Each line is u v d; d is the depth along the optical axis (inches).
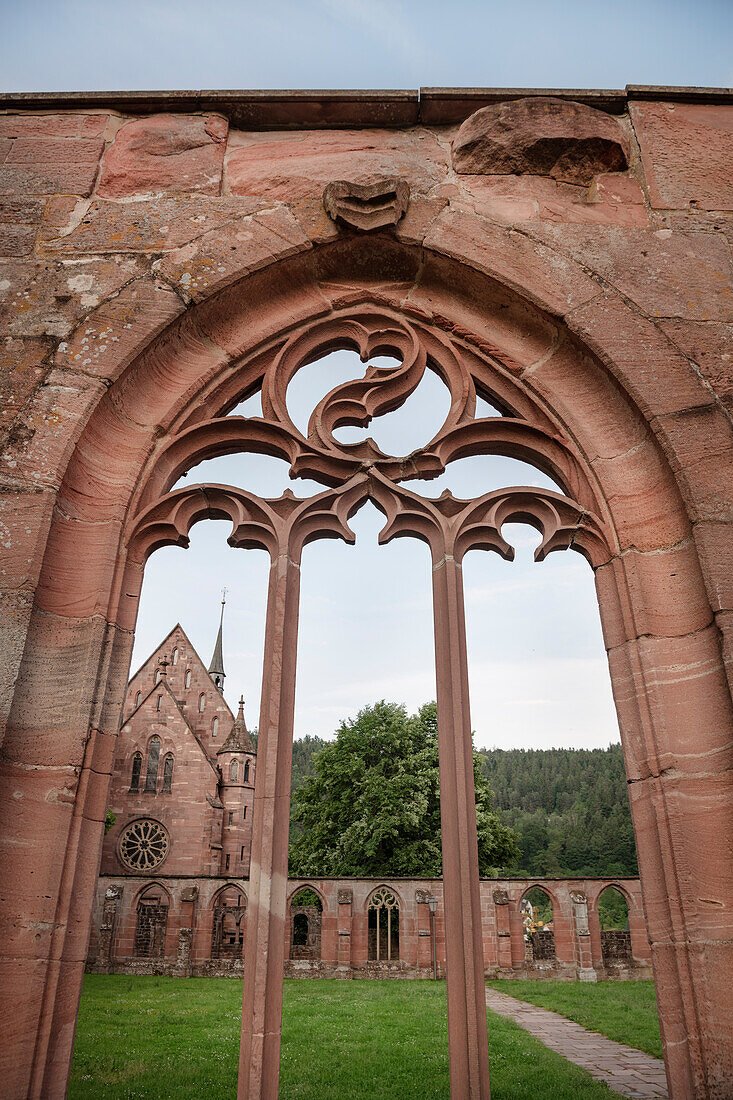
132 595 131.8
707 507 128.9
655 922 110.5
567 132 173.5
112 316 147.7
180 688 1919.3
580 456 147.6
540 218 166.1
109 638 124.3
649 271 158.2
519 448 153.1
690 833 112.3
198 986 854.5
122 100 177.3
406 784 1167.6
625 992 824.3
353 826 1144.8
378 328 169.8
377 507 151.3
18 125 175.8
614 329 150.2
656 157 175.2
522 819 2965.1
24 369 139.4
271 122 182.1
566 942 1036.5
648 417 139.8
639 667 125.5
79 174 168.9
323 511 142.8
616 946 1040.8
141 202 165.8
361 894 1035.9
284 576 134.9
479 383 163.0
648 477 141.9
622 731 124.3
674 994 105.2
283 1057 404.8
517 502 145.4
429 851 1129.4
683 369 144.6
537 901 2006.6
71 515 132.1
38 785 110.2
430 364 167.9
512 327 164.4
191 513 140.5
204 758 1642.5
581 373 156.4
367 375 161.8
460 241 162.7
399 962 993.5
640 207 168.7
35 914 102.5
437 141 180.2
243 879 1090.7
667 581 131.6
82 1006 620.4
